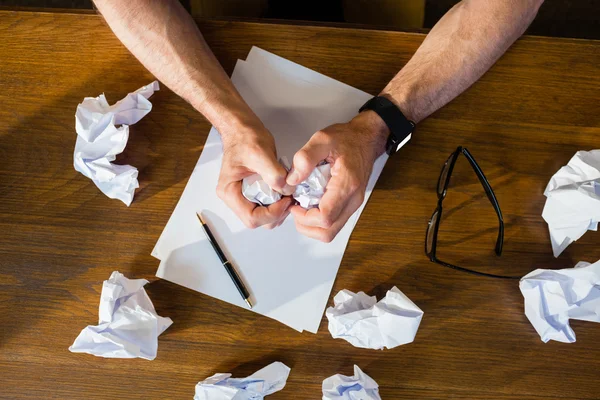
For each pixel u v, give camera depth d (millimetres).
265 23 1079
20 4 1557
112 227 1057
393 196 1062
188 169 1065
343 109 1075
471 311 1056
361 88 1079
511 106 1072
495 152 1071
